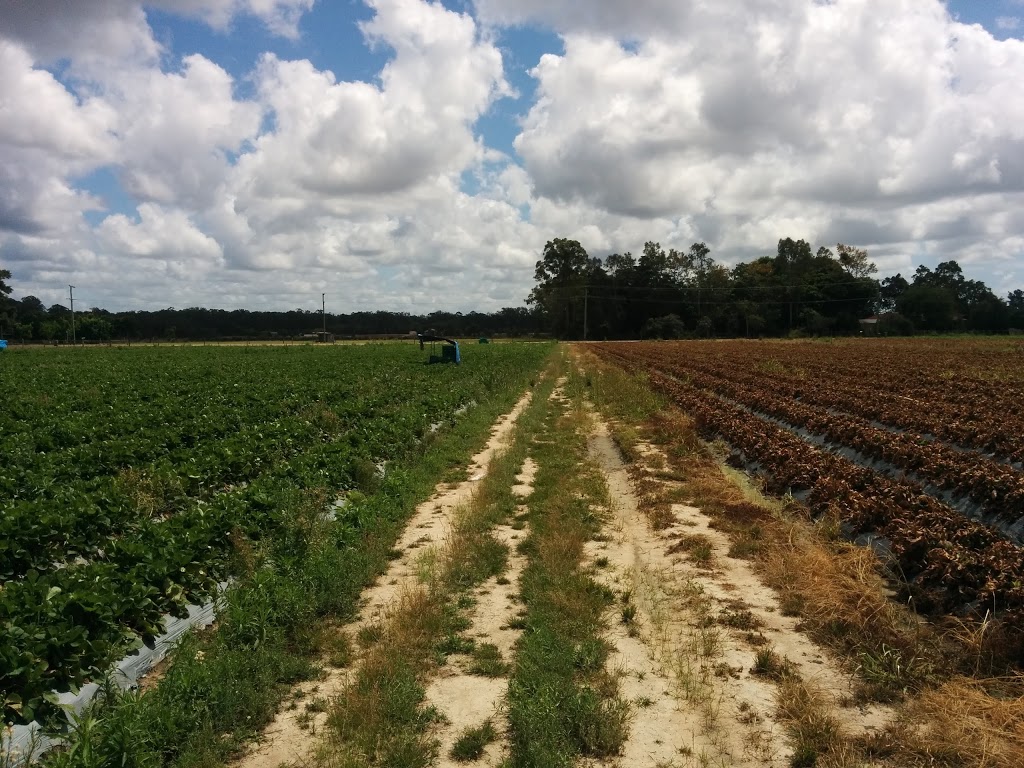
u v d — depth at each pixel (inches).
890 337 3983.8
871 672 245.6
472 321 6117.1
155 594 278.8
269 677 242.5
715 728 215.5
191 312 5546.3
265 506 386.3
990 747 201.9
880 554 365.1
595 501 483.8
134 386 1138.0
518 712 212.5
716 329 5024.6
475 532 404.5
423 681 246.1
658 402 1013.8
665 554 379.2
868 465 584.1
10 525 316.2
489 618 299.3
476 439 727.1
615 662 258.2
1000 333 4456.2
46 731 205.6
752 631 283.4
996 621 273.6
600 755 202.2
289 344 3730.3
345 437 617.6
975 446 604.4
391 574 352.2
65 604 237.6
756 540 395.9
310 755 205.0
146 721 203.8
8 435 620.1
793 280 5246.1
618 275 5191.9
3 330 4468.5
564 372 1738.4
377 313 5984.3
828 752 202.2
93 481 447.5
